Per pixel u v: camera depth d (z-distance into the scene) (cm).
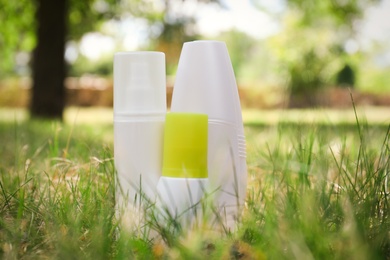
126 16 506
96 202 83
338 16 587
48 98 414
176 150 77
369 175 88
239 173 80
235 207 79
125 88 80
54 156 116
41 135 214
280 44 671
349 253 67
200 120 77
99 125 349
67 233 75
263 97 711
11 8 493
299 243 66
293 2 623
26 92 840
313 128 122
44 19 416
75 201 85
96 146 128
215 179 79
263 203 92
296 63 590
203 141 77
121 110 80
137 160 79
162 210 77
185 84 80
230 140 80
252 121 403
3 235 77
